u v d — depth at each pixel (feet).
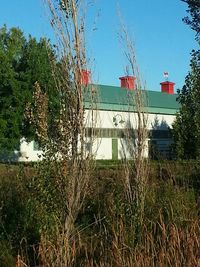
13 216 27.25
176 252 21.86
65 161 21.84
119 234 24.49
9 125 129.90
